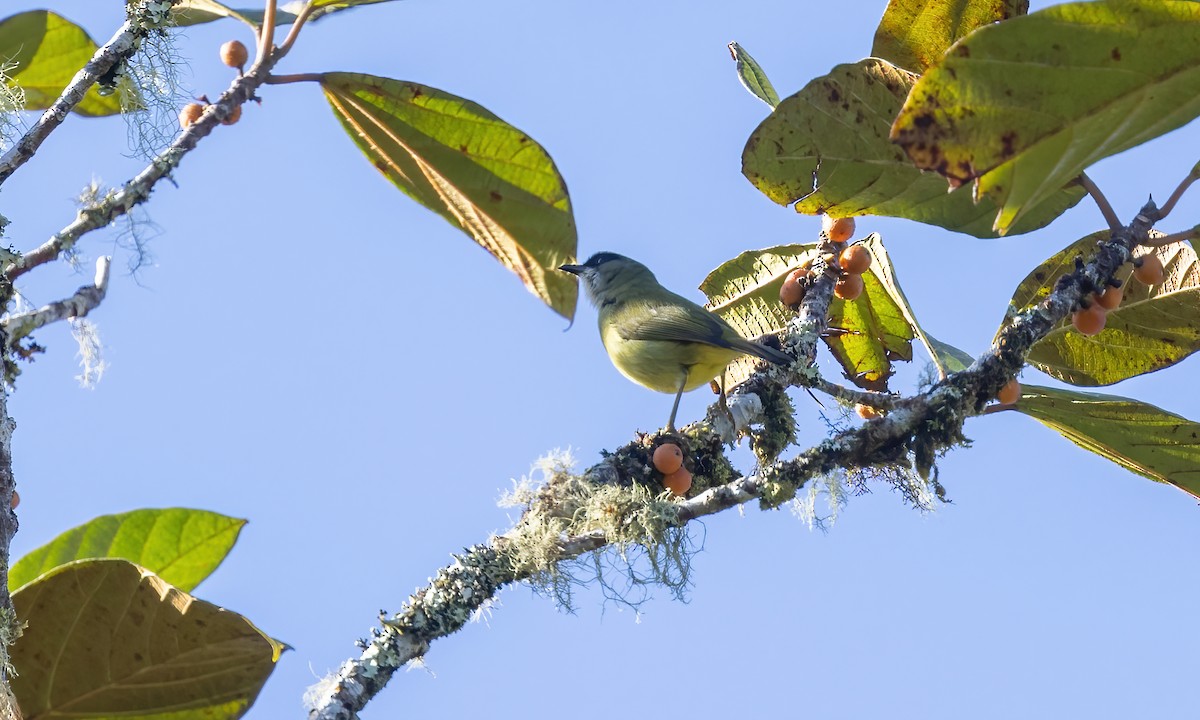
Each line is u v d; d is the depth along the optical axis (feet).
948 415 24.43
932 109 18.61
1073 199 27.37
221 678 22.45
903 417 24.47
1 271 20.27
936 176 26.61
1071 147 18.92
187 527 25.95
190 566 26.30
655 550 23.63
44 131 22.40
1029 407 26.63
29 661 21.79
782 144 26.22
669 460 26.07
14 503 21.94
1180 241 25.96
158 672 22.15
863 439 24.39
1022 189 19.13
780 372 28.19
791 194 27.22
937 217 27.76
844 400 27.12
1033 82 18.34
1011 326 24.79
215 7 27.35
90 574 21.06
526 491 24.38
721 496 24.17
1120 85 18.24
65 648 21.77
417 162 27.96
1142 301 27.89
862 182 26.84
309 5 25.66
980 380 24.59
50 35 29.48
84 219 21.52
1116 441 27.17
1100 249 25.30
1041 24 17.92
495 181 27.96
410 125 27.09
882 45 27.37
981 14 26.55
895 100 25.38
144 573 20.95
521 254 29.35
